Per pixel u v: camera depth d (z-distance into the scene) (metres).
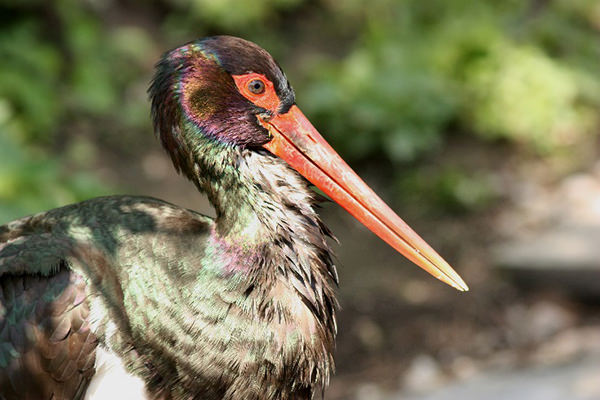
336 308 5.66
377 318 11.01
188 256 5.14
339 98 14.45
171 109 5.32
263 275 5.18
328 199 5.59
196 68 5.24
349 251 12.47
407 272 12.01
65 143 14.41
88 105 15.27
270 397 5.28
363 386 9.85
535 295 11.20
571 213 12.69
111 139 14.89
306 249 5.37
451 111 14.66
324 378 5.53
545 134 14.59
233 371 5.14
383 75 14.80
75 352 5.05
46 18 15.23
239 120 5.34
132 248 5.14
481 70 15.16
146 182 14.01
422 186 13.54
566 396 8.34
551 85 14.79
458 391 9.13
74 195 10.94
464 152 14.47
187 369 5.12
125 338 5.09
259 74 5.34
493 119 14.70
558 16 17.38
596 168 13.91
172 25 18.05
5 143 10.70
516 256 11.49
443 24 16.97
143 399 5.16
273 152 5.59
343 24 18.81
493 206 13.20
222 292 5.11
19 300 5.08
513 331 10.59
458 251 12.29
